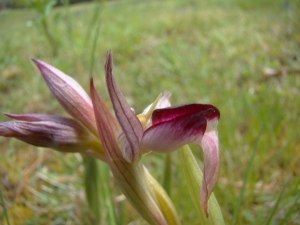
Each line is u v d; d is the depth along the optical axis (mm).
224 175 114
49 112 176
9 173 130
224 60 206
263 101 155
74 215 107
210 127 59
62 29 259
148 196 66
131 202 65
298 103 139
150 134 59
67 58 218
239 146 124
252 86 172
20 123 63
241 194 80
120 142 63
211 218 64
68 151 66
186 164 66
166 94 71
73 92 66
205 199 56
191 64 201
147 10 411
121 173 64
